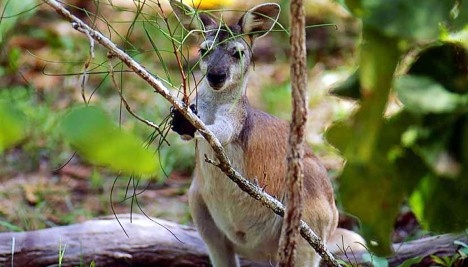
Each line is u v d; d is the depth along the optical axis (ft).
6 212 43.86
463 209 14.12
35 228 41.78
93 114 12.40
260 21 32.42
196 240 37.19
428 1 11.83
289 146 19.83
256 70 65.87
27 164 50.80
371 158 13.67
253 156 32.81
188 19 32.14
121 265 35.68
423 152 13.53
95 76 62.34
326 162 49.21
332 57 68.59
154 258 36.14
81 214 43.60
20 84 61.98
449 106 12.77
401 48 12.59
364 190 14.15
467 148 13.17
